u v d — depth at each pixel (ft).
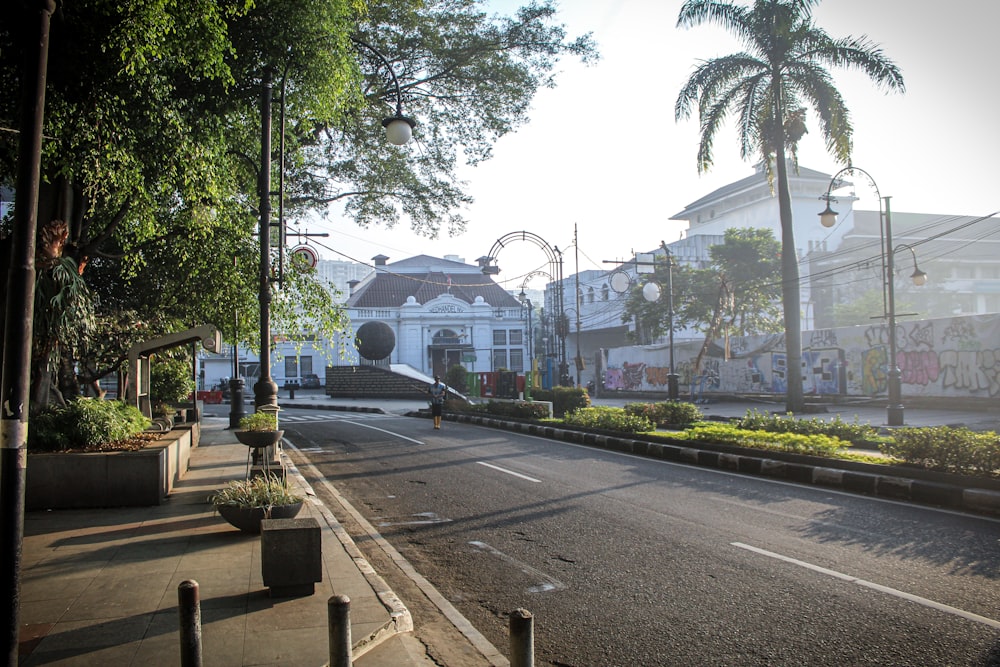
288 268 50.78
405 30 63.36
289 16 35.35
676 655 15.12
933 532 24.88
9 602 11.49
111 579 19.47
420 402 134.21
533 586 20.11
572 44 68.80
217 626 15.94
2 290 26.21
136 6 25.14
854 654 14.88
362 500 34.17
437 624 17.39
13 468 11.71
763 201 188.55
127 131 29.04
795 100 75.92
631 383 145.18
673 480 36.91
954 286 181.27
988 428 59.67
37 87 12.53
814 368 101.35
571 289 205.36
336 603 11.48
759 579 19.98
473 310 194.18
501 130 71.77
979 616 16.80
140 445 33.47
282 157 40.52
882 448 38.93
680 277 137.18
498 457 48.03
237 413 70.13
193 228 38.42
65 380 49.39
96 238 36.37
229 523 25.38
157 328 53.06
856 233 182.19
